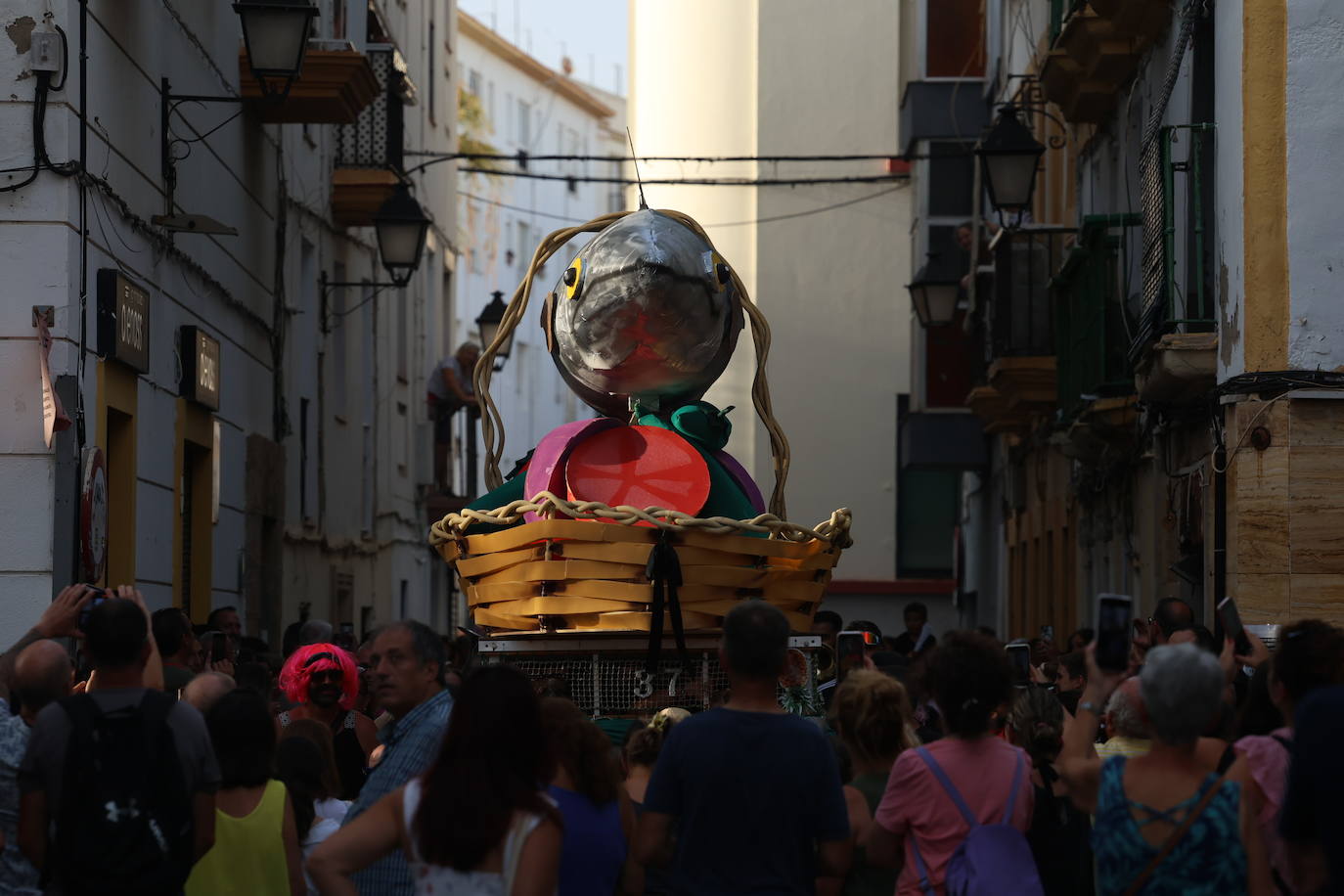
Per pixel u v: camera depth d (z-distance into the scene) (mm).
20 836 8969
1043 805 10969
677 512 11562
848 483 49188
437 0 51375
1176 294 18516
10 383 16156
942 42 42438
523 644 11445
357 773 13539
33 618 15969
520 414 91312
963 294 41000
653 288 12289
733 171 50219
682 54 50656
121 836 8711
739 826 8719
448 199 53969
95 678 9391
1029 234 29562
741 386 49281
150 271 19531
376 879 9258
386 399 41875
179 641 13641
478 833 7160
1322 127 16766
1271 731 9500
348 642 22078
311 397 31969
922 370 41312
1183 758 8242
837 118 50031
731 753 8766
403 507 44938
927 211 42125
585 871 8633
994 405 33562
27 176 16203
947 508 49281
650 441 12133
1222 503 17453
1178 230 18984
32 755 8922
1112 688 8648
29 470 16109
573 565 11273
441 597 54156
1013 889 8750
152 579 19625
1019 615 38125
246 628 25234
